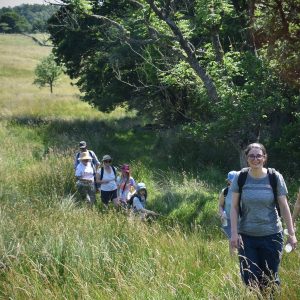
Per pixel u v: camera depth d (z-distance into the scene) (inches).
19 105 1438.2
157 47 621.9
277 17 406.3
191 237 295.4
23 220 278.5
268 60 484.1
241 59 524.4
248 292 164.4
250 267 179.6
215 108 507.2
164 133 820.6
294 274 189.3
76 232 256.8
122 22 606.2
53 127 920.9
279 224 183.6
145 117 1032.2
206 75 529.0
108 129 928.9
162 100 810.2
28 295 183.8
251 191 179.9
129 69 809.5
